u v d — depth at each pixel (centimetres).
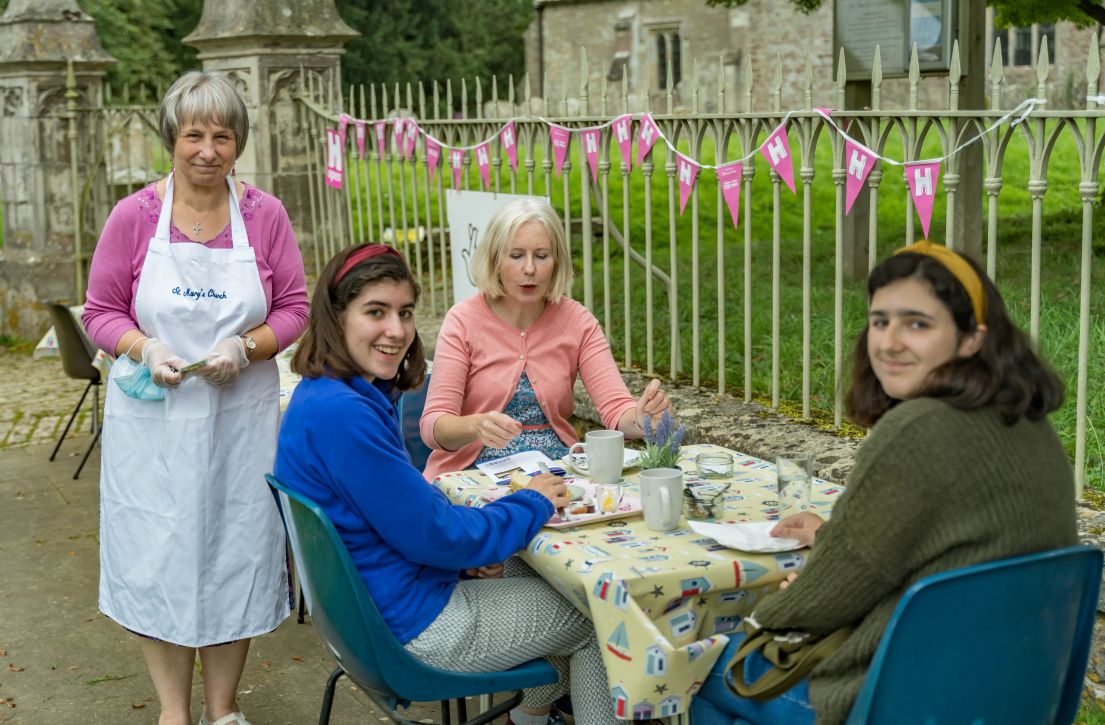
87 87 991
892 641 200
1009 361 213
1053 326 563
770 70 3081
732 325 648
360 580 250
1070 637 221
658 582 247
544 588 282
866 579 214
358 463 262
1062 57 2362
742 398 498
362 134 718
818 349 571
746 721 244
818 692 222
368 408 268
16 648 429
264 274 342
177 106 321
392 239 703
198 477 326
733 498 303
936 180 371
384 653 256
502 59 4341
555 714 336
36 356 951
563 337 377
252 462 338
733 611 265
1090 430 439
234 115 325
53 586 490
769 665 240
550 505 284
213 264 331
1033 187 354
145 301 328
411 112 653
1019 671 214
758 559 257
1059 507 215
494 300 373
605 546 267
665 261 921
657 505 275
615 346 621
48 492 622
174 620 329
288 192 830
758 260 884
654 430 310
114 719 373
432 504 266
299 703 383
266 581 343
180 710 341
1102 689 321
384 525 263
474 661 271
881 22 612
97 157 991
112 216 331
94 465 670
